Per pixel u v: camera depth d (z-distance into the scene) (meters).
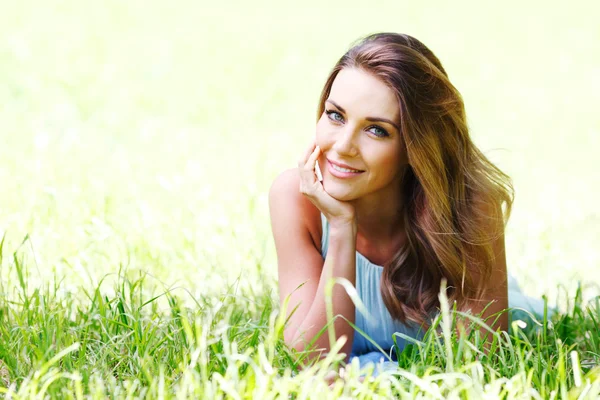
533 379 3.95
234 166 9.44
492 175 4.71
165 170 9.05
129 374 4.11
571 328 5.06
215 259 6.30
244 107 13.23
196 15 20.19
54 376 3.62
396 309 4.64
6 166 8.62
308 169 4.43
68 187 7.84
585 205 8.62
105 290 5.52
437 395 3.54
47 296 4.84
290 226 4.75
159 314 4.85
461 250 4.54
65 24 18.14
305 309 4.59
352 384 3.60
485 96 14.60
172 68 15.54
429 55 4.38
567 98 14.57
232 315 4.92
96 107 12.48
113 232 6.28
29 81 13.63
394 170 4.38
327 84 4.46
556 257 6.84
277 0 22.39
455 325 4.36
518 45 18.69
